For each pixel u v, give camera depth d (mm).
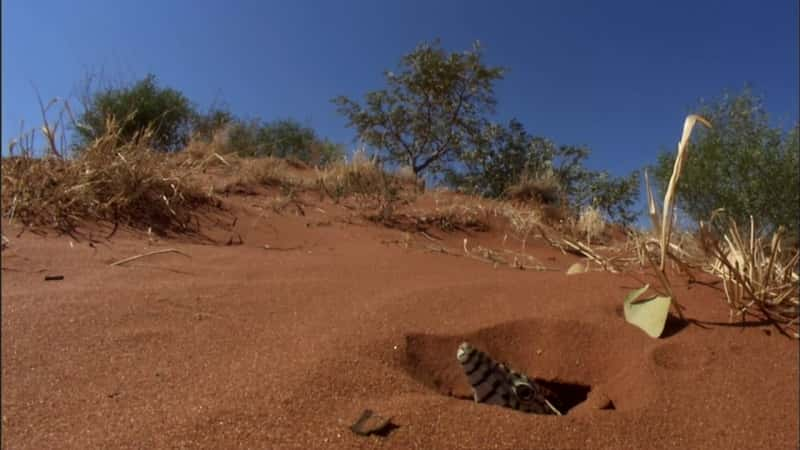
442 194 6762
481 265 3551
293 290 2426
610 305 2270
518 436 1459
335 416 1475
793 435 1578
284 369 1677
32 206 3471
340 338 1892
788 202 4777
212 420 1416
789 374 1847
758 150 4930
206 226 4086
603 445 1479
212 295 2301
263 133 10891
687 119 2217
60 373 1631
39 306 2055
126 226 3695
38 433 1365
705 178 5020
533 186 7797
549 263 3947
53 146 4129
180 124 9406
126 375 1642
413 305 2246
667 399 1698
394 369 1763
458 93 10938
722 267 2539
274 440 1365
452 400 1582
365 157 6727
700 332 2092
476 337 2051
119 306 2102
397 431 1425
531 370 2014
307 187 5992
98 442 1332
